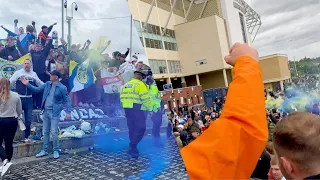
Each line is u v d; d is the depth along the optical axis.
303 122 1.04
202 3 44.34
